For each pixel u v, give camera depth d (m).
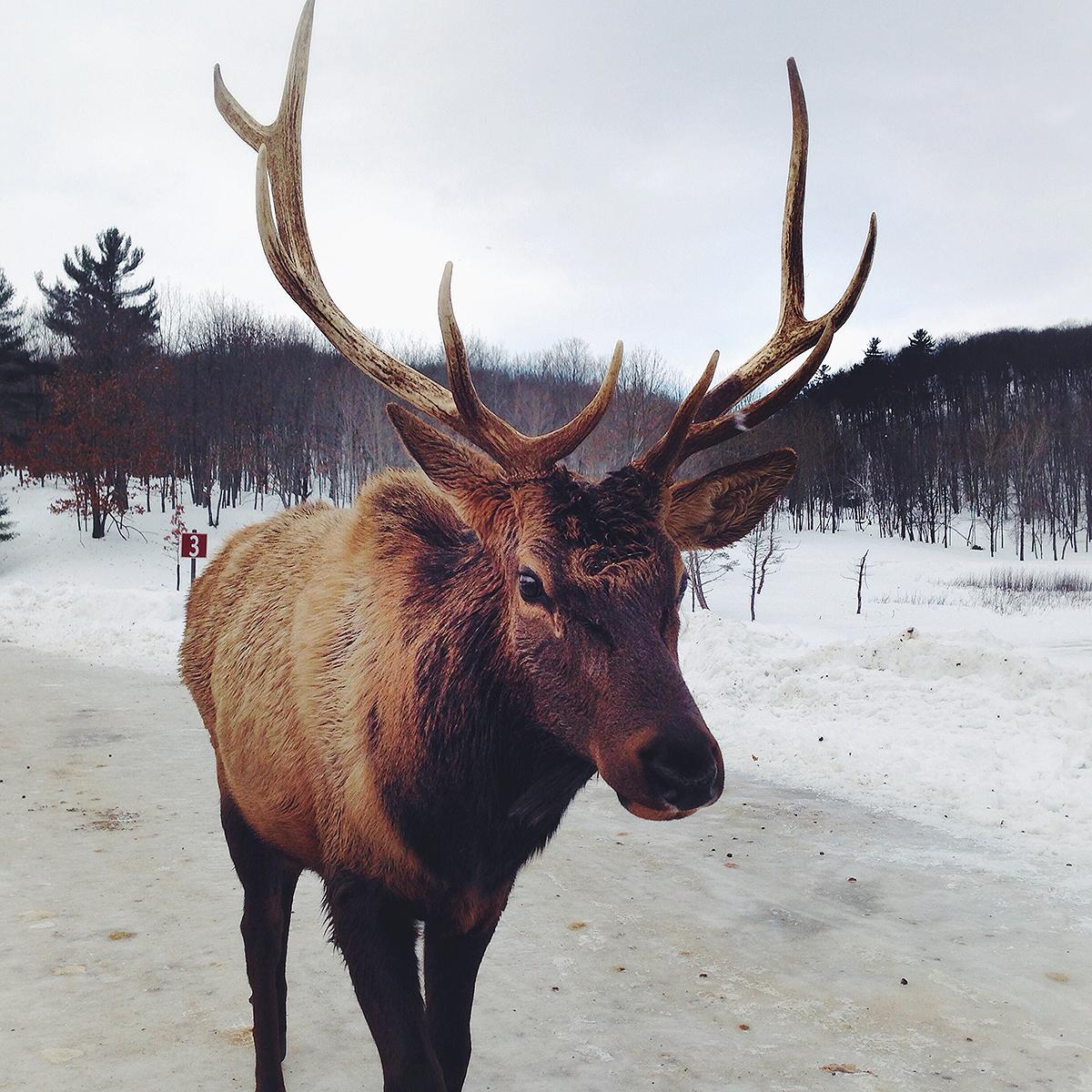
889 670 10.71
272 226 3.01
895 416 80.38
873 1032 3.74
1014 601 32.28
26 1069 3.32
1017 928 4.81
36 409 59.34
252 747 3.15
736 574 41.00
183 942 4.48
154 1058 3.43
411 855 2.59
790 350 3.16
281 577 3.40
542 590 2.42
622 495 2.49
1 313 63.44
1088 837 6.25
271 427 56.94
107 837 6.09
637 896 5.27
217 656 3.51
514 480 2.54
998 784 7.34
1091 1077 3.40
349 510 3.64
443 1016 2.78
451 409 2.83
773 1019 3.84
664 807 2.17
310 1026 3.77
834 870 5.71
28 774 7.65
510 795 2.59
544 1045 3.62
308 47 3.16
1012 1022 3.82
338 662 2.88
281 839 3.17
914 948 4.56
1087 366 81.12
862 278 2.99
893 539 66.19
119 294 59.09
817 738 8.81
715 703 10.30
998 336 88.50
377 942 2.63
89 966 4.20
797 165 3.15
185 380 58.72
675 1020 3.83
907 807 7.05
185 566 41.56
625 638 2.32
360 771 2.68
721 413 3.15
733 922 4.90
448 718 2.55
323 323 3.07
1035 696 9.38
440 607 2.68
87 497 44.84
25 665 13.47
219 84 3.41
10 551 42.66
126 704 10.68
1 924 4.66
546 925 4.86
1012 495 74.25
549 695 2.43
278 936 3.32
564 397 37.72
